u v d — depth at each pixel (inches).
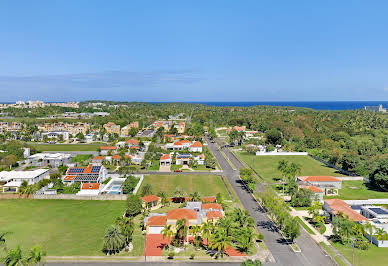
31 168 5826.8
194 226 2805.1
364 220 3122.5
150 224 3038.9
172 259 2591.0
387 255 2642.7
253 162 6648.6
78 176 4795.8
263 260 2583.7
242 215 3070.9
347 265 2482.8
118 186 4623.5
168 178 5251.0
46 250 2709.2
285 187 4712.1
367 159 6190.9
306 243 2901.1
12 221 3368.6
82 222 3353.8
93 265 2475.4
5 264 2012.8
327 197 4276.6
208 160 6058.1
